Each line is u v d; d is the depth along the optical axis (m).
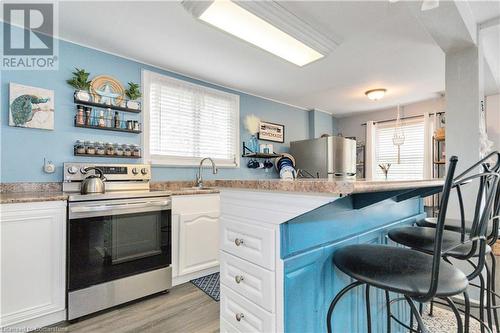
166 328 1.73
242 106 3.78
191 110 3.20
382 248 1.05
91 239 1.85
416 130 4.47
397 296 1.54
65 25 2.12
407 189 1.05
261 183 0.93
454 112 2.22
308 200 0.84
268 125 4.12
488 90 3.64
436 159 4.12
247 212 1.04
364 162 5.04
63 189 2.20
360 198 1.19
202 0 1.56
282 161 4.12
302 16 1.96
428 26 1.86
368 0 1.82
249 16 1.71
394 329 1.54
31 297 1.65
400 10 1.93
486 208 0.96
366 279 0.80
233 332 1.08
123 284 2.00
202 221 2.59
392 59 2.75
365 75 3.18
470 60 2.16
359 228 1.27
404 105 4.57
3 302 1.57
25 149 2.11
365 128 5.11
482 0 1.85
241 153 3.73
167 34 2.25
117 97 2.57
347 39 2.33
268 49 2.11
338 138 4.09
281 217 0.91
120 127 2.56
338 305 1.13
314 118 4.81
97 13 1.96
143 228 2.12
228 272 1.13
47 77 2.22
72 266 1.78
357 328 1.24
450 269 0.87
